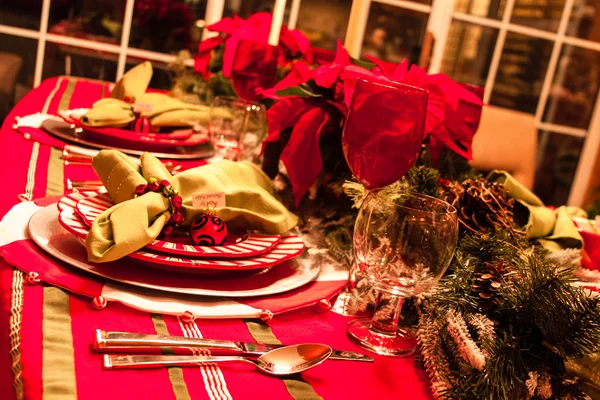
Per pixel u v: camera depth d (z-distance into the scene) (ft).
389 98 2.33
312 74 3.01
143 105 4.11
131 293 2.10
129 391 1.61
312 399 1.76
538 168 10.66
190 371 1.77
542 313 1.94
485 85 10.23
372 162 2.40
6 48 8.96
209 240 2.40
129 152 3.74
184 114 4.28
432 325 2.16
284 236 2.72
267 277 2.43
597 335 1.89
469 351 1.90
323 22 9.78
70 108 5.04
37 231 2.35
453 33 9.99
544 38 10.13
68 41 9.14
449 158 3.42
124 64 9.43
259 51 4.31
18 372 1.59
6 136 3.75
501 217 2.70
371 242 2.05
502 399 1.85
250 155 3.85
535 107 10.43
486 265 2.19
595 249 3.18
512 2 9.95
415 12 9.87
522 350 1.95
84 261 2.21
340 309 2.43
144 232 2.17
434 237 2.00
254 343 1.95
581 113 10.52
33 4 8.89
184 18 9.43
